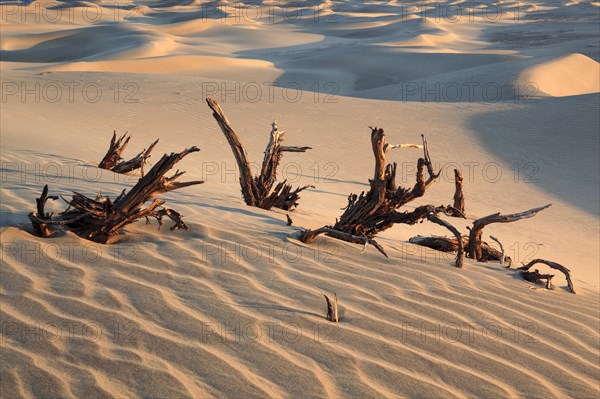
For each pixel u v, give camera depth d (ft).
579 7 537.24
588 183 64.54
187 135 73.15
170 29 315.58
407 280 17.11
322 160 67.62
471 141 77.61
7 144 46.93
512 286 18.01
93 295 13.80
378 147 19.88
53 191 23.93
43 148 47.50
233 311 13.70
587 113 83.87
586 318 15.90
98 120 76.02
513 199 57.62
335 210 40.09
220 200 27.25
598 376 12.43
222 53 245.04
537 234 44.37
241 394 10.31
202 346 11.89
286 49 271.08
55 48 245.24
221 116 26.76
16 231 17.38
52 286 14.08
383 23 406.00
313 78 181.68
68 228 18.02
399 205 20.99
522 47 271.49
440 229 38.83
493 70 155.63
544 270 27.84
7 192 22.81
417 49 233.35
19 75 105.19
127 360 11.09
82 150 51.08
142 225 19.60
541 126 81.71
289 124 80.43
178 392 10.19
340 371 11.46
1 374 10.28
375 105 92.12
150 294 14.14
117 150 39.70
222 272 15.99
